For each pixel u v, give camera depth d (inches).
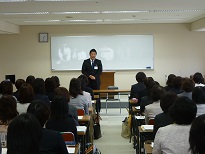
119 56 443.8
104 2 263.0
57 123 118.5
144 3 271.7
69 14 335.3
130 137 219.9
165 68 444.5
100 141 221.9
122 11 319.3
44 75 446.0
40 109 88.4
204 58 443.8
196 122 52.6
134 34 441.4
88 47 443.2
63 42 442.9
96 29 441.4
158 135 87.9
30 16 345.4
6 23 390.0
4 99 105.2
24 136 54.7
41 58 445.4
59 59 444.5
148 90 194.7
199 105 134.1
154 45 442.9
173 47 443.8
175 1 263.6
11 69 446.6
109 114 326.6
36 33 442.9
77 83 185.3
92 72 299.9
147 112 150.9
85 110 185.0
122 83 444.5
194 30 425.7
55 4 270.2
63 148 84.9
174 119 87.3
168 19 396.8
